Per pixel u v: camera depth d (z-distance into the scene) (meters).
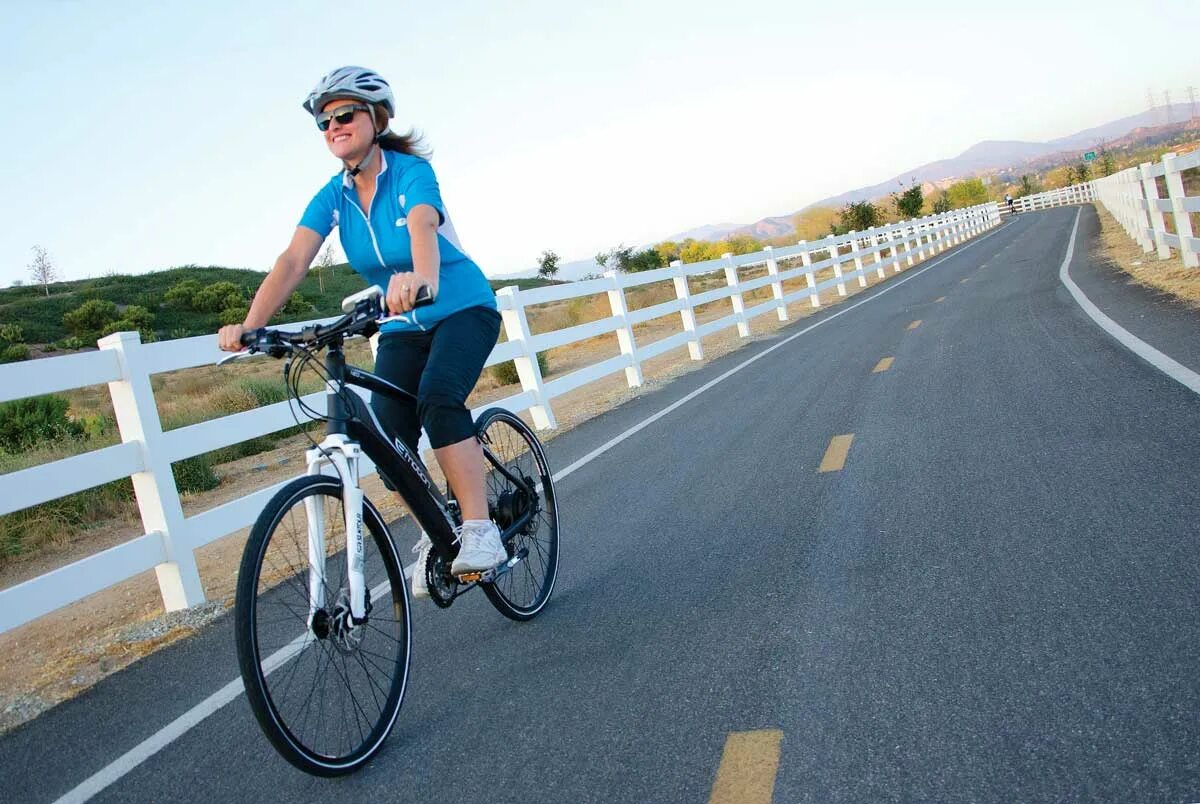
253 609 2.88
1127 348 8.57
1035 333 10.70
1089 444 5.55
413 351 3.82
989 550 4.09
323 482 3.20
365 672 3.27
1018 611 3.39
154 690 4.24
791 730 2.81
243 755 3.32
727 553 4.76
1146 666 2.80
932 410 7.48
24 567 8.49
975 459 5.72
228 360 3.27
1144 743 2.39
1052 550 3.94
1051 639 3.11
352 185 3.59
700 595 4.21
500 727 3.21
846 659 3.25
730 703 3.07
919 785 2.39
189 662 4.59
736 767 2.65
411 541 6.16
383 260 3.65
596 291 12.81
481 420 4.21
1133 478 4.73
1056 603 3.39
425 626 4.47
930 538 4.41
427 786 2.89
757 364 13.50
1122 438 5.54
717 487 6.25
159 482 5.55
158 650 4.91
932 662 3.10
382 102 3.52
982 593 3.62
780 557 4.54
